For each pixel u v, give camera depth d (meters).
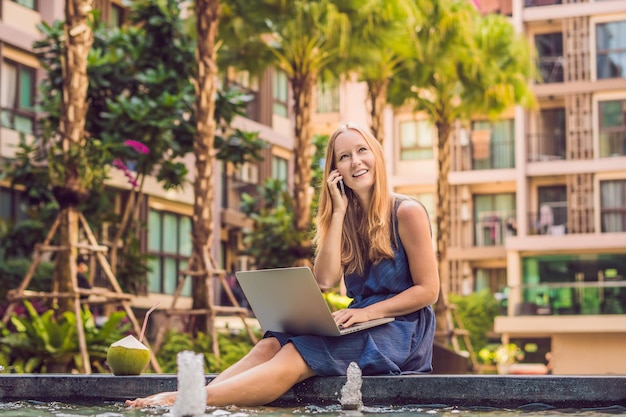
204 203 12.04
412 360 4.00
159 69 15.55
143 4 15.99
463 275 31.91
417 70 18.27
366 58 15.07
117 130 14.44
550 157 31.50
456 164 32.22
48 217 16.12
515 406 3.63
